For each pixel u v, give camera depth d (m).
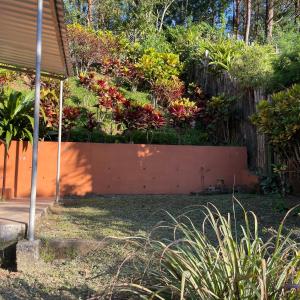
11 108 7.96
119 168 8.98
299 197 7.74
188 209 6.91
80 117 10.89
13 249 4.46
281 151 7.39
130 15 20.08
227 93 11.20
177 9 25.70
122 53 15.38
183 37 16.70
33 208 4.38
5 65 8.30
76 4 22.81
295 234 4.33
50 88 11.12
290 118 6.61
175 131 10.99
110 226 5.51
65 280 3.95
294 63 8.26
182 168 9.26
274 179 8.55
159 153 9.18
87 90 12.79
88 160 8.83
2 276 4.11
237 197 7.97
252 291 2.60
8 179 8.30
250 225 5.66
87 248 4.55
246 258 2.75
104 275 3.93
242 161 9.53
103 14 21.45
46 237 4.72
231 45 13.69
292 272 2.70
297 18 17.88
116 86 13.54
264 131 7.13
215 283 2.71
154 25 21.06
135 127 9.78
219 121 10.79
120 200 7.94
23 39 6.43
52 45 6.38
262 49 10.31
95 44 14.37
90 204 7.59
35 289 3.78
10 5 5.20
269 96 8.89
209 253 2.81
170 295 2.91
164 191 9.16
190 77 14.05
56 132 9.23
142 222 5.84
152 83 13.10
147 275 3.27
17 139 8.36
